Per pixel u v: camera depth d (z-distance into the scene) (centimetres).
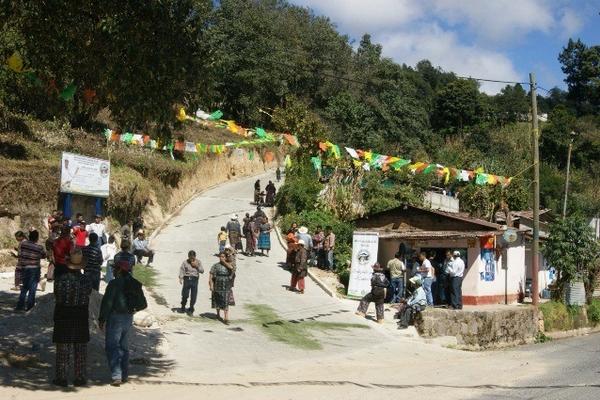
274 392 1088
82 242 1931
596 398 1184
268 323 1853
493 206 4291
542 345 2320
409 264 2519
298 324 1894
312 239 2883
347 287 2506
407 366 1519
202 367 1282
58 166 2677
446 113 8856
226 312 1794
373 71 7869
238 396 1030
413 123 7369
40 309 1321
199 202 4347
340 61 7775
